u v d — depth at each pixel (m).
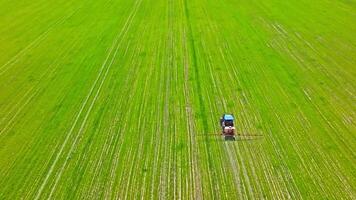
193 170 29.14
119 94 39.53
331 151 30.80
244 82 40.94
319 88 39.53
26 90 41.19
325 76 41.69
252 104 37.12
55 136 33.66
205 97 38.44
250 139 32.41
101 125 34.81
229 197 26.53
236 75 42.34
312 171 28.80
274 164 29.58
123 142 32.47
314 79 41.19
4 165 30.47
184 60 45.84
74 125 35.03
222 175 28.56
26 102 39.03
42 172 29.53
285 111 35.97
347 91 38.91
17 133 34.38
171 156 30.66
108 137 33.19
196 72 43.16
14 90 41.31
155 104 37.53
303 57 45.88
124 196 26.89
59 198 26.94
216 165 29.58
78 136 33.50
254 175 28.52
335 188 27.19
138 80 41.94
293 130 33.38
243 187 27.41
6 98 39.97
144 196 26.83
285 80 41.09
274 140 32.22
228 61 45.44
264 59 45.66
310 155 30.45
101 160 30.50
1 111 37.81
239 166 29.44
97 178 28.66
